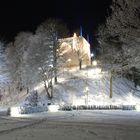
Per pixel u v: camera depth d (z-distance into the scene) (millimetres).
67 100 83062
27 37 101875
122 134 19516
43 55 84688
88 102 80375
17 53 100500
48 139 17109
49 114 46344
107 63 31609
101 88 89500
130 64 28203
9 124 27547
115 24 28109
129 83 92562
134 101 82688
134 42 27125
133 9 27062
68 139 17125
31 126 25484
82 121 30703
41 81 88500
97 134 19500
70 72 102688
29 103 75188
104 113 47594
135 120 31516
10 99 94500
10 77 98125
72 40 112750
